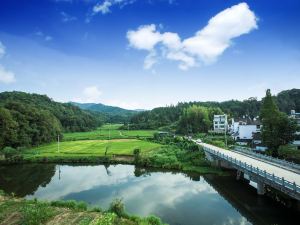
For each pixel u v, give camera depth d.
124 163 68.81
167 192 43.41
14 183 51.06
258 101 193.38
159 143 99.25
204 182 49.44
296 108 158.75
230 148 73.44
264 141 61.22
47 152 81.06
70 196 42.06
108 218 26.36
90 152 79.00
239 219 31.78
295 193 27.22
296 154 50.31
